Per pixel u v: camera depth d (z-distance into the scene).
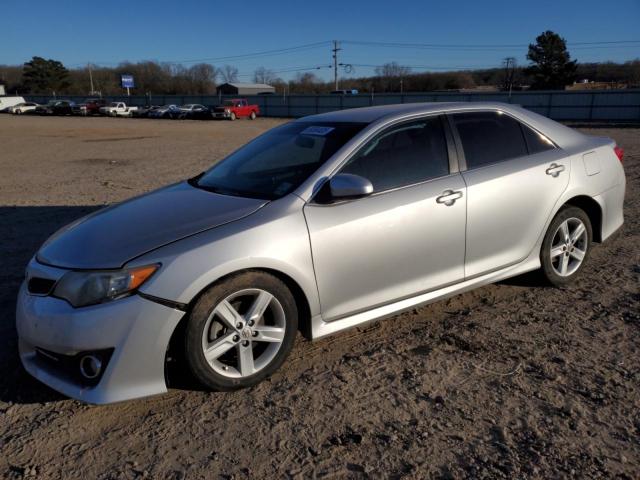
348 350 3.59
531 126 4.34
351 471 2.47
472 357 3.45
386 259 3.46
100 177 11.67
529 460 2.50
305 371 3.33
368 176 3.48
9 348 3.69
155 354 2.80
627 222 6.60
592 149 4.61
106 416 2.93
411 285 3.63
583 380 3.15
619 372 3.22
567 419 2.79
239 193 3.53
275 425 2.81
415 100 49.22
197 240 2.93
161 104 68.12
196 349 2.90
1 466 2.56
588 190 4.47
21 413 2.97
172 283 2.79
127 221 3.28
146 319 2.75
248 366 3.10
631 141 19.09
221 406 2.99
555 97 41.69
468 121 4.02
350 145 3.50
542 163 4.21
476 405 2.93
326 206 3.28
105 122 42.41
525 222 4.11
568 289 4.52
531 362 3.37
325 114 4.30
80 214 7.76
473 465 2.48
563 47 67.31
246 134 27.97
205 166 13.41
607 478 2.38
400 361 3.42
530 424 2.76
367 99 51.97
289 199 3.23
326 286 3.27
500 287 4.61
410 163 3.65
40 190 9.98
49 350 2.86
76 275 2.84
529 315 4.05
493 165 3.99
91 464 2.56
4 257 5.69
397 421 2.82
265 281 3.05
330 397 3.05
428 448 2.61
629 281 4.66
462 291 3.92
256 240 3.00
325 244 3.21
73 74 108.19
